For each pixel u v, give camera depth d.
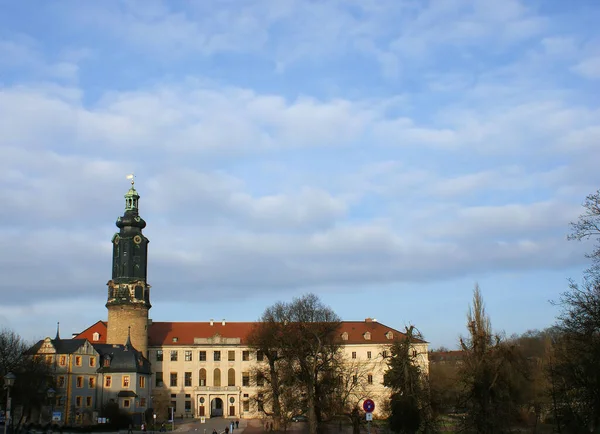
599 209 46.53
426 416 63.91
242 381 157.00
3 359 101.94
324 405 89.06
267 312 117.69
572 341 55.41
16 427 98.00
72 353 128.12
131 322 146.62
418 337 68.12
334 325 110.75
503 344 69.12
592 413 56.03
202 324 165.88
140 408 135.62
